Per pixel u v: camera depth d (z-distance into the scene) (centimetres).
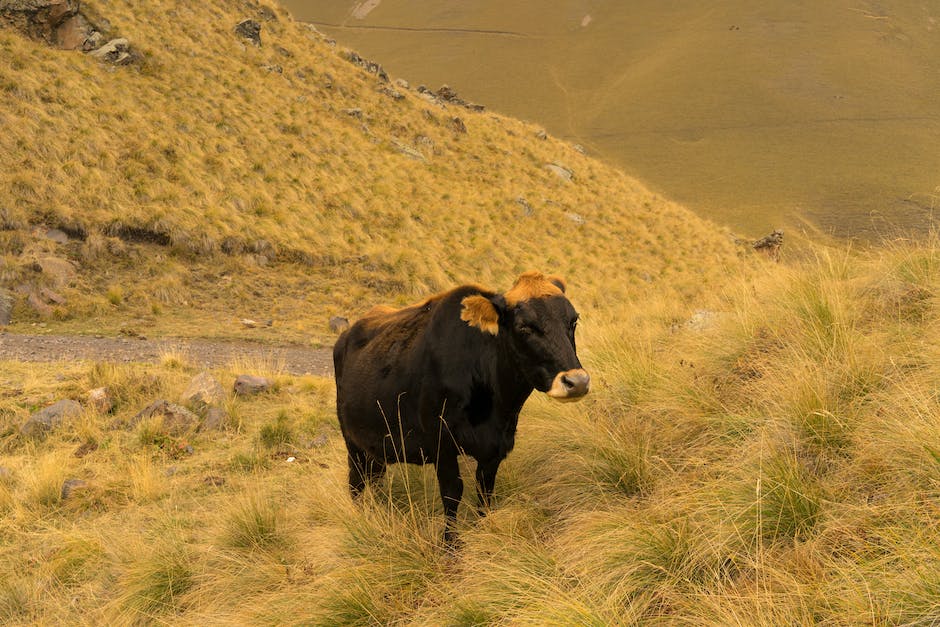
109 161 2111
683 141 13550
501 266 2555
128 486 764
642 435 571
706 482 470
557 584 413
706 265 3291
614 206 3778
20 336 1434
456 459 497
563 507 529
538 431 616
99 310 1675
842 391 515
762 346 645
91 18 2727
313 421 937
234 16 3675
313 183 2556
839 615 335
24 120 2078
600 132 14412
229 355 1455
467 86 18200
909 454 412
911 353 521
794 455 464
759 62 17238
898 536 358
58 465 793
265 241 2128
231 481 762
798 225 9169
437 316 503
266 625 464
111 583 575
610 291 2562
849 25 19525
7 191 1877
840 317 594
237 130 2609
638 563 409
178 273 1897
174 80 2717
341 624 450
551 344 436
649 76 17338
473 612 414
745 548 408
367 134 3306
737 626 342
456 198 2995
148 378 1054
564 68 18950
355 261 2236
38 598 572
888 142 13112
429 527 521
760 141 13225
